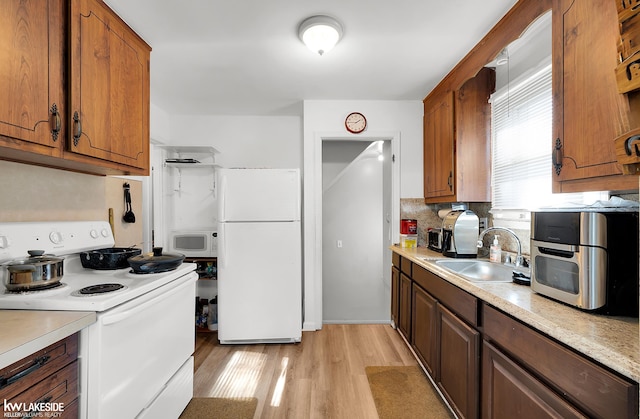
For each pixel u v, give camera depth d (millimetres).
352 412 1824
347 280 4270
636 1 642
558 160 1274
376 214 4281
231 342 2752
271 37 1896
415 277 2363
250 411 1837
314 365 2377
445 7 1616
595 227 1015
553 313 1044
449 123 2438
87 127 1341
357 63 2250
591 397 820
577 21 1168
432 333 1979
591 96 1105
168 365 1544
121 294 1191
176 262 1637
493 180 2371
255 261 2691
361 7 1613
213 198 3438
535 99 1931
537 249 1274
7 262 1249
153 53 2082
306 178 3062
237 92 2809
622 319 986
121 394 1185
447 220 2391
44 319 1011
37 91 1114
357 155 4297
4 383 799
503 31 1713
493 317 1295
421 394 1989
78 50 1285
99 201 1919
